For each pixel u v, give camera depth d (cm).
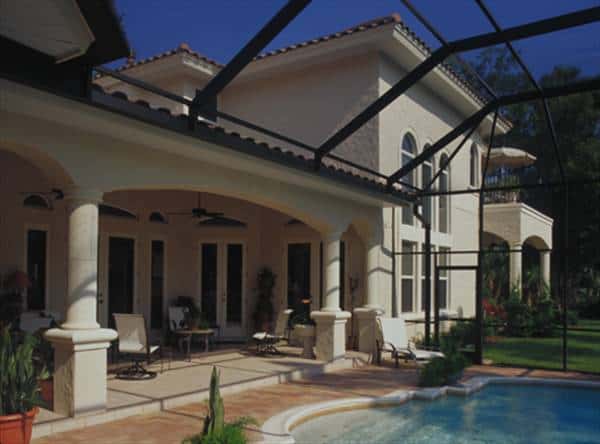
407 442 789
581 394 1120
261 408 882
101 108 655
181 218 1598
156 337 1515
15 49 567
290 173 1052
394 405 986
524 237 2308
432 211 1853
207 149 852
